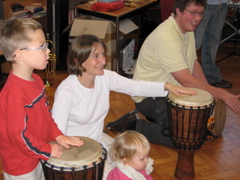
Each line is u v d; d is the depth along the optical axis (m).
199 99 1.98
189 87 2.23
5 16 3.71
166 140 2.48
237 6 4.38
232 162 2.43
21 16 3.81
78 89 1.78
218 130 2.63
